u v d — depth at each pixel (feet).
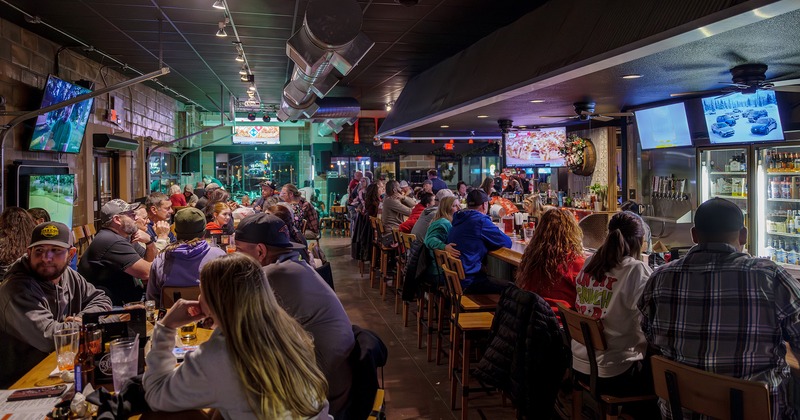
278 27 23.38
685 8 9.41
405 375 15.40
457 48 25.77
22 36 22.99
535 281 11.91
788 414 7.10
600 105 23.50
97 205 33.50
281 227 8.82
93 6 20.34
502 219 21.33
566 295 11.71
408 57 27.81
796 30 10.82
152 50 28.25
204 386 5.47
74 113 25.89
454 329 13.91
